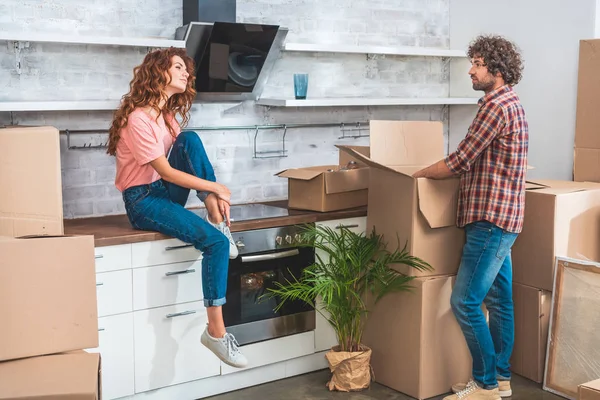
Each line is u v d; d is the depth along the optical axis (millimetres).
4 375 2035
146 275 3328
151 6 3904
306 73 4324
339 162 4312
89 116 3805
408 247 3523
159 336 3398
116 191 3932
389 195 3619
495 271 3348
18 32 3295
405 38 4930
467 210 3350
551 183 3963
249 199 4387
